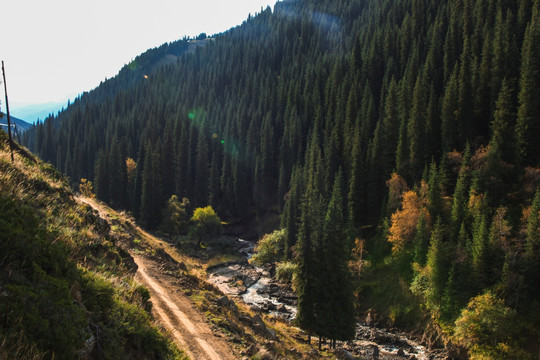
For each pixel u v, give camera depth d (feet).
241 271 221.87
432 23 418.92
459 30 332.80
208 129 437.17
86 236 51.75
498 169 170.30
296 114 395.14
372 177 234.79
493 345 115.96
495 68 228.22
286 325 133.28
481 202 159.33
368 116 300.81
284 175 331.77
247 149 392.27
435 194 177.58
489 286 128.67
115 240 69.82
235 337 62.54
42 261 27.20
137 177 322.55
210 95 578.66
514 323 115.44
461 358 125.08
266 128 371.97
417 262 162.20
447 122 221.25
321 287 121.29
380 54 411.13
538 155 178.91
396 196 202.39
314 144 311.06
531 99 185.26
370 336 148.15
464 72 232.32
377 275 183.42
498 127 183.01
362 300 176.14
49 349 21.15
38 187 54.95
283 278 208.44
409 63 339.57
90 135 485.97
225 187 370.53
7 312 20.75
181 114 485.15
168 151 362.33
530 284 122.21
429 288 147.23
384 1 597.11
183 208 312.50
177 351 40.01
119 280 46.29
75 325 24.20
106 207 176.76
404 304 161.38
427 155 224.12
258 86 552.82
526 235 133.69
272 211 346.95
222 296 88.89
